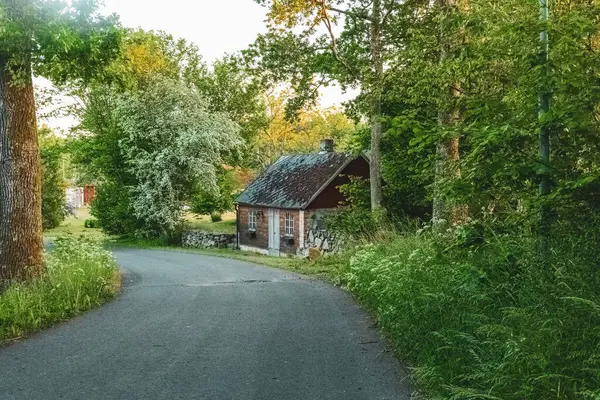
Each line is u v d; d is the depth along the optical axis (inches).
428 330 244.7
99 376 245.6
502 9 266.7
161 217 1433.3
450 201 268.5
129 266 821.9
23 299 371.2
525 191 266.5
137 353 283.4
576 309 186.7
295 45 827.4
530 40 247.6
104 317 379.2
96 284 469.7
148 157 1423.5
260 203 1325.0
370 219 768.9
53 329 341.4
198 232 1381.6
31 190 459.5
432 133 279.3
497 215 298.2
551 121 234.4
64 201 1953.7
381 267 372.2
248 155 1845.5
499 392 177.5
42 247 468.8
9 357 277.6
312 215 1197.7
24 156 457.4
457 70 310.3
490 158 252.2
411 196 859.4
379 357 268.7
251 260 906.7
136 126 1424.7
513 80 280.2
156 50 1803.6
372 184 817.5
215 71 1924.2
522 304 218.4
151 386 231.8
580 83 237.8
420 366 236.8
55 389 228.8
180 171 1454.2
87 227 2032.5
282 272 705.0
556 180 253.8
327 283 553.3
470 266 263.0
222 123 1556.3
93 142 1579.7
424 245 407.8
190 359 271.3
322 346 292.0
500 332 196.1
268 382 235.1
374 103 759.1
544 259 236.1
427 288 270.8
